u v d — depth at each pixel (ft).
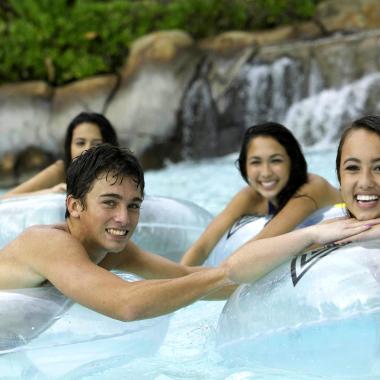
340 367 10.82
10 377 11.57
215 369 11.68
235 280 11.94
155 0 49.14
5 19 47.29
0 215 17.79
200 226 19.48
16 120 41.01
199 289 11.68
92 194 12.08
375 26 43.65
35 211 17.69
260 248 11.87
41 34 44.16
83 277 11.73
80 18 44.55
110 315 11.51
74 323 11.98
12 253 12.64
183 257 18.33
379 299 10.82
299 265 11.69
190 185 32.50
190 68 42.01
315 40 43.37
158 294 11.41
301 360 11.14
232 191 30.48
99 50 44.73
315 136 39.68
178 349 12.73
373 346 10.67
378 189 12.04
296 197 17.65
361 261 11.28
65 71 44.29
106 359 12.09
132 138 40.55
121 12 45.27
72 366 11.93
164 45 42.42
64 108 41.16
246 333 11.68
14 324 11.83
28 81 43.39
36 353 11.80
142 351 12.41
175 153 41.16
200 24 46.26
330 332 10.94
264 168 17.76
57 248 12.19
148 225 18.54
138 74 41.81
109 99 41.55
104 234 12.21
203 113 41.42
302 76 40.96
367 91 38.86
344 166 12.28
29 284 12.51
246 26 46.65
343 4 44.93
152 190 31.58
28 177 40.78
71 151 20.72
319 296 11.11
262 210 19.01
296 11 45.75
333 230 11.73
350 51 40.42
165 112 41.01
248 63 42.01
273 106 41.22
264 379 11.05
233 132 41.50
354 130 12.25
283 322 11.29
